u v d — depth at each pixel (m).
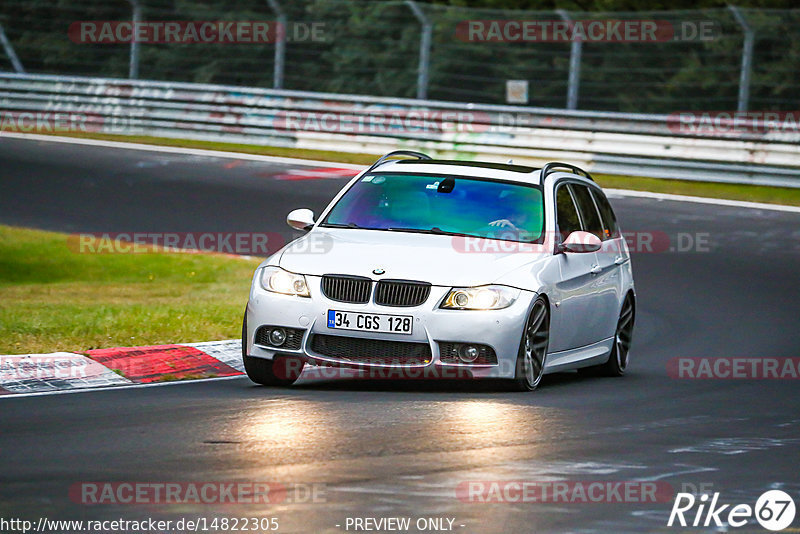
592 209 37.91
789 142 84.50
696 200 80.06
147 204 74.50
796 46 113.00
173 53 132.50
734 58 115.00
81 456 21.91
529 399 30.17
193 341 38.19
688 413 28.98
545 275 32.03
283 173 87.00
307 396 29.66
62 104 104.88
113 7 133.25
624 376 37.28
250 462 21.45
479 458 22.25
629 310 38.59
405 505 18.62
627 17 120.50
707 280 58.19
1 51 134.25
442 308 30.03
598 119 90.44
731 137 86.94
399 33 125.19
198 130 101.62
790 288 56.62
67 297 49.69
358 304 30.11
